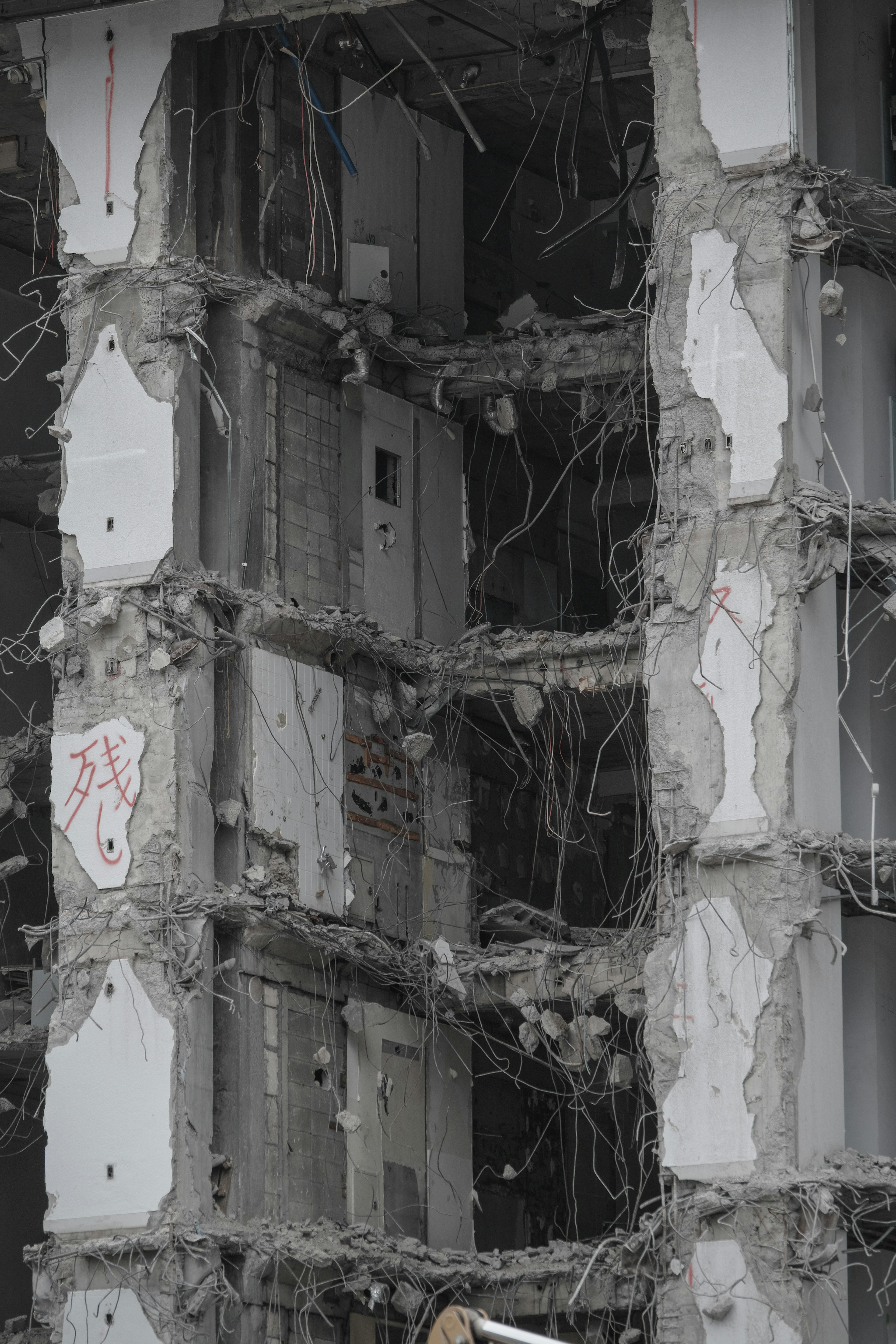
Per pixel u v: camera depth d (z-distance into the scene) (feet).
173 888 182.29
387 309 212.43
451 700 211.41
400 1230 197.47
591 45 195.93
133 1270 175.94
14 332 238.68
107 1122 179.42
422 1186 201.05
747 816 166.40
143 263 191.72
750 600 169.07
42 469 226.99
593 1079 202.90
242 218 197.57
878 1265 178.09
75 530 189.88
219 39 199.00
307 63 207.51
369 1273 186.50
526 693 203.82
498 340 208.85
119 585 187.62
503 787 222.69
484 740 220.02
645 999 187.83
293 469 199.62
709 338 173.27
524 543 231.71
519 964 198.18
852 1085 178.60
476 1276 189.88
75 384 192.03
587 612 237.86
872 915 181.37
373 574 207.31
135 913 182.19
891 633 188.14
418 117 222.69
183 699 185.16
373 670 206.39
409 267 217.77
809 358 175.22
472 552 222.07
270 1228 182.39
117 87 194.59
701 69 176.14
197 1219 177.27
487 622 222.28
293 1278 183.11
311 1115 190.49
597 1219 229.66
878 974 180.34
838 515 168.55
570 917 229.45
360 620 201.16
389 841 204.44
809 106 176.96
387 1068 199.72
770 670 167.63
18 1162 230.07
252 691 190.49
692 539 171.94
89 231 193.47
